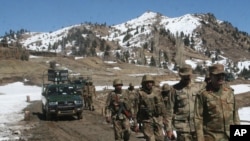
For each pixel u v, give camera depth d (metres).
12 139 16.91
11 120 24.19
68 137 17.27
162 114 9.70
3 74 90.75
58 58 131.62
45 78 86.81
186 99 8.62
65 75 45.62
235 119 6.11
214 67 6.03
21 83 79.94
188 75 8.66
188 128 8.58
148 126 9.83
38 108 32.41
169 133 9.23
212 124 6.09
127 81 84.56
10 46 117.38
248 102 34.22
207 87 6.21
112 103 11.62
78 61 136.00
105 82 81.25
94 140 16.06
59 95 24.11
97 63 144.62
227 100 6.05
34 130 19.66
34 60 124.44
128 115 11.56
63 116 24.31
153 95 9.80
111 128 19.27
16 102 39.38
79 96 24.22
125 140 11.66
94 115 25.94
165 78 91.44
